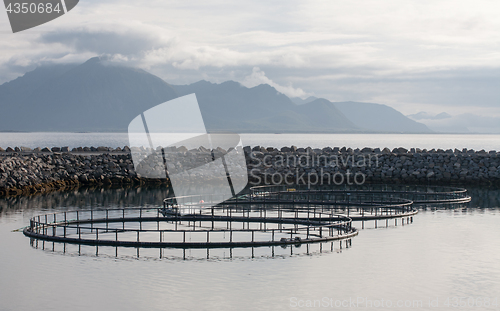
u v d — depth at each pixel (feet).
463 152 269.85
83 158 229.25
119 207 149.89
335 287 72.84
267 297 68.49
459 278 77.61
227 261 86.43
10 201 163.63
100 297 67.92
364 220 128.67
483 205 157.38
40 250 93.30
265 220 123.24
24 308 64.23
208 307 64.49
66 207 150.20
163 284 73.61
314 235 110.11
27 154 242.78
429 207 152.87
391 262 85.97
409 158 253.03
